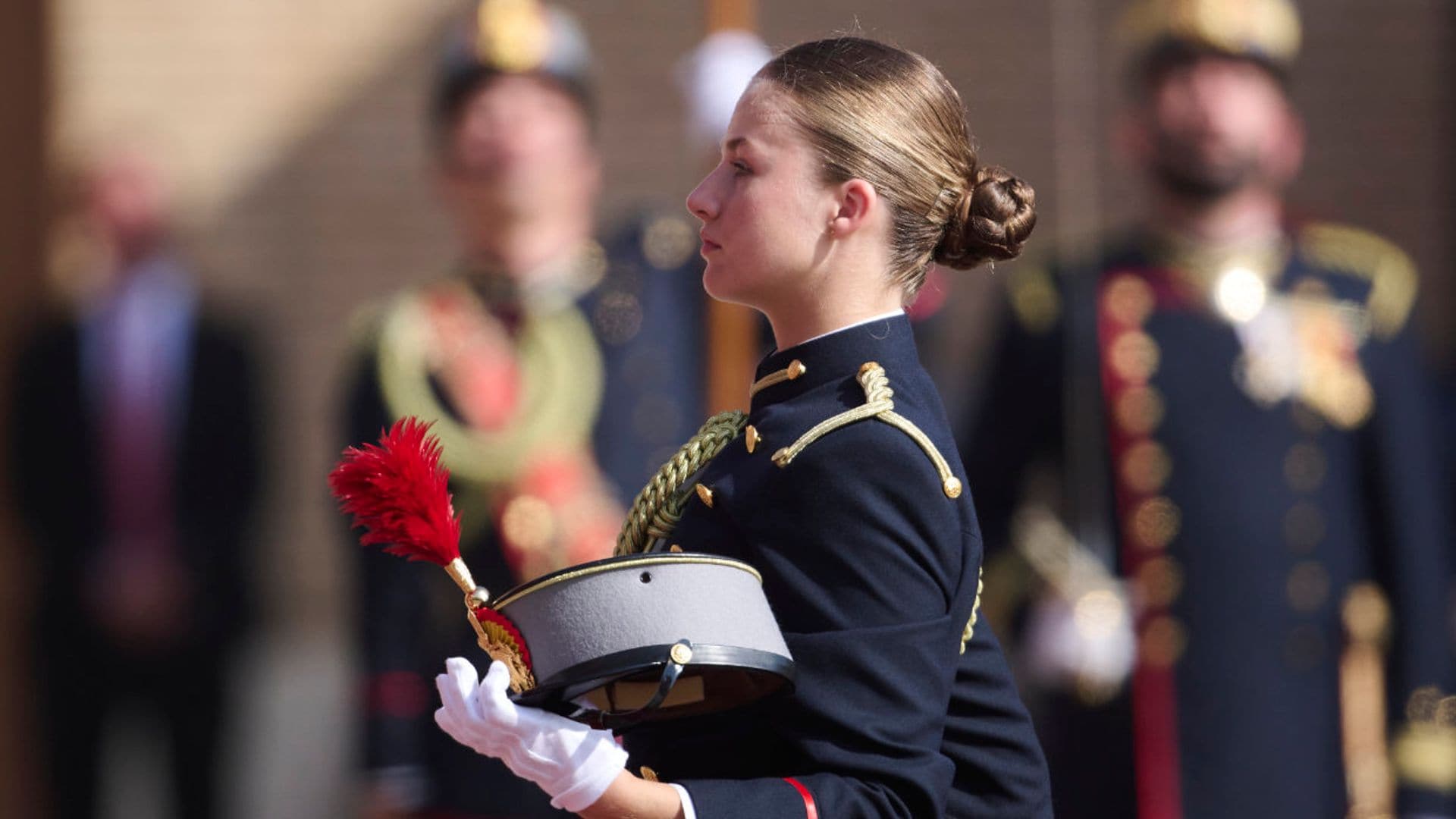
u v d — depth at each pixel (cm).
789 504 650
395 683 1384
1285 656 1384
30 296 1959
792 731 643
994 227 702
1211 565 1388
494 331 1452
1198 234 1453
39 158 2066
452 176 1484
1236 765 1371
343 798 1975
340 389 2030
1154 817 1369
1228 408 1410
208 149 2211
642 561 621
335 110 2231
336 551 2083
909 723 637
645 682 637
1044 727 1416
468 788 1373
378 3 2236
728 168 692
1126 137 1506
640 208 1584
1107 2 2131
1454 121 2212
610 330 1447
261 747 1966
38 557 1862
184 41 2209
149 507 1877
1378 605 1415
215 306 2014
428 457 650
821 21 2119
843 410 661
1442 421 1723
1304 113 2211
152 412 1891
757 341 1428
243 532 1925
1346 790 1391
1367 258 1480
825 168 675
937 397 693
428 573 1396
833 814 622
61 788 1862
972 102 2134
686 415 1444
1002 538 1434
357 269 2216
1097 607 1380
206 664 1898
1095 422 1420
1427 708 1392
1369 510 1427
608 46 2172
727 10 1520
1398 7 2212
